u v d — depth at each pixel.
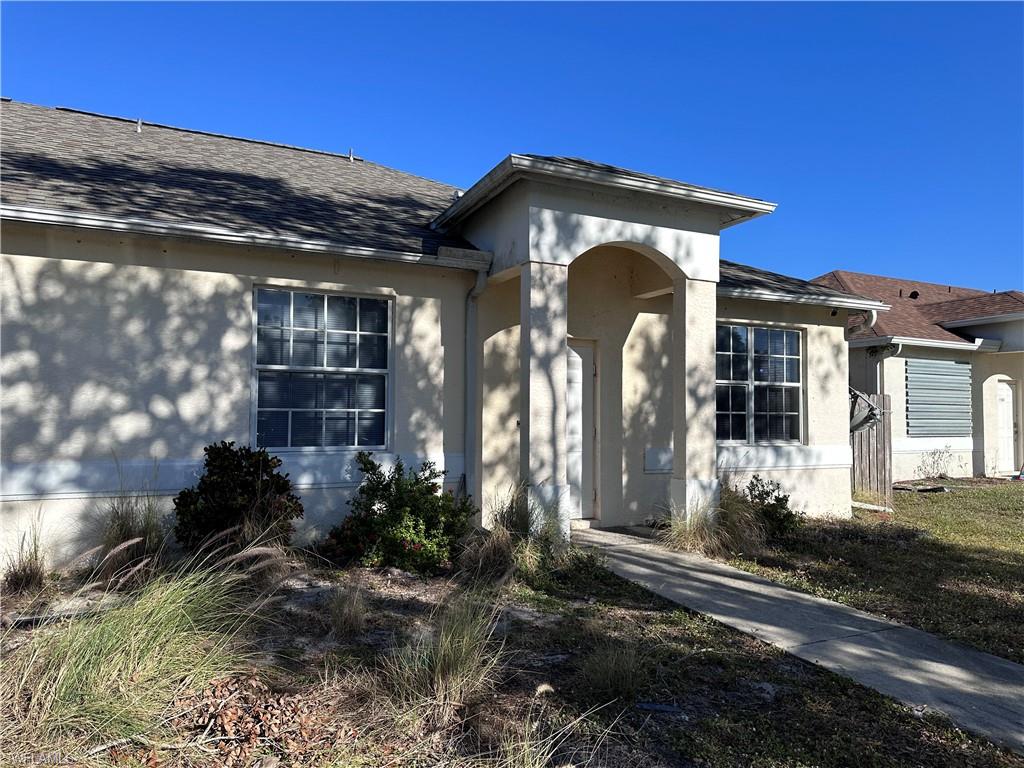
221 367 7.06
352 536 6.90
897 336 15.01
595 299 9.32
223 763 3.14
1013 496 13.20
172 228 6.53
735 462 10.14
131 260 6.71
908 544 8.62
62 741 3.14
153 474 6.68
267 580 5.89
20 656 3.66
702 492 8.20
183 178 8.62
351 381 7.85
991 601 6.16
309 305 7.65
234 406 7.10
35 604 5.30
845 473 11.15
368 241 7.69
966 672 4.54
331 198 9.48
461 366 8.29
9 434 6.19
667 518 8.70
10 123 9.19
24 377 6.25
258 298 7.39
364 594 5.75
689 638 5.04
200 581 4.71
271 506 6.39
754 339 10.70
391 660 4.21
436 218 9.09
